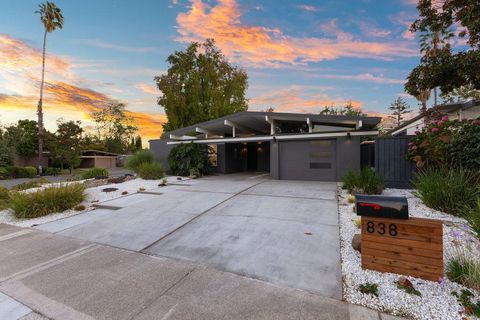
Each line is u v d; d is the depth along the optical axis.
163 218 5.06
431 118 8.82
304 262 2.94
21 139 24.28
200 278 2.68
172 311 2.11
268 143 15.53
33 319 2.09
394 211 2.47
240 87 23.33
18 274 2.88
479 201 3.21
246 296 2.30
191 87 21.34
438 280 2.29
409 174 6.70
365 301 2.14
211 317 2.01
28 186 8.83
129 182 9.84
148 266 3.02
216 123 11.88
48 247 3.74
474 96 14.45
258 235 3.90
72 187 6.36
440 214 4.14
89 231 4.45
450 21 6.81
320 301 2.18
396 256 2.50
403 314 1.95
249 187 8.49
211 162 13.52
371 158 10.84
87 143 32.94
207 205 5.98
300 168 10.43
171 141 13.56
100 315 2.10
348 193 6.78
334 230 3.95
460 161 5.04
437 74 6.70
